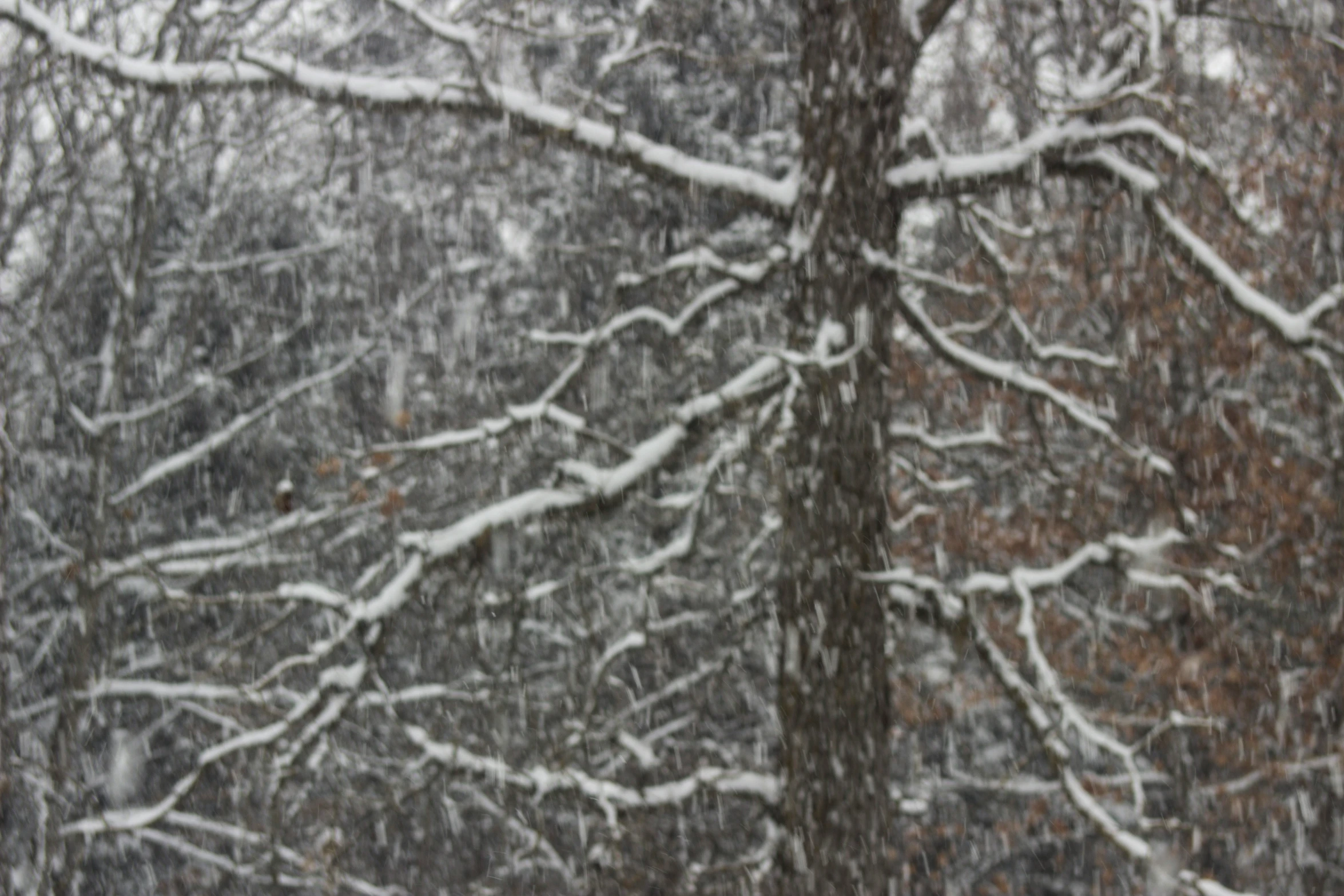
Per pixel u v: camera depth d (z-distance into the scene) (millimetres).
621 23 9477
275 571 11648
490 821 11969
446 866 11750
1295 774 13680
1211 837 13266
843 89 7160
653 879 9008
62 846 11180
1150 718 13031
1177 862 12188
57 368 11453
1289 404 13992
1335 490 13070
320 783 11047
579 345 7312
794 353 6617
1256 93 12898
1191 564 12492
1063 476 8266
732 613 8766
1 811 11859
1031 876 17562
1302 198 12719
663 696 9109
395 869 12227
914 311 7555
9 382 11828
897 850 13383
